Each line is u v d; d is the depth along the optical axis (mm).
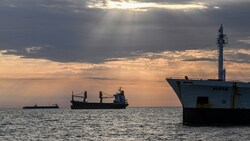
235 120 117250
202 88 116562
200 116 117688
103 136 108438
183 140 93125
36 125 159000
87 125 158250
